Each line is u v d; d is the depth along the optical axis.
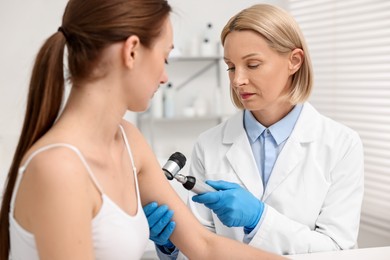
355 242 1.30
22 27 2.91
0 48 2.89
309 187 1.33
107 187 0.85
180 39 3.17
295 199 1.34
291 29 1.23
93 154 0.82
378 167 2.27
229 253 1.06
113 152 0.91
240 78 1.22
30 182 0.72
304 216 1.33
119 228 0.83
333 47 2.55
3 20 2.89
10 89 2.92
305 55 1.28
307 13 2.77
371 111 2.30
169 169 1.12
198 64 3.22
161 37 0.83
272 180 1.36
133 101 0.85
